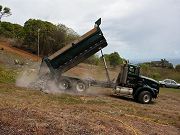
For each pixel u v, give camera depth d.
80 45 20.56
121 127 11.38
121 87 21.66
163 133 11.98
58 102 15.34
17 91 17.36
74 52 20.72
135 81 21.75
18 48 46.72
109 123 11.71
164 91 35.41
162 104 21.77
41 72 20.78
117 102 19.11
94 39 20.64
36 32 47.34
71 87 20.94
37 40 47.19
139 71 21.84
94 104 16.64
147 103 21.23
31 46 47.34
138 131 11.41
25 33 47.81
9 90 17.27
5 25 56.06
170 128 13.29
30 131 9.16
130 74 21.69
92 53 21.45
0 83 19.67
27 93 17.06
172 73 60.56
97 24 20.41
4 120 9.70
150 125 13.09
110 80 21.91
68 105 14.70
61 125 10.08
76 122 10.81
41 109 12.23
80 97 18.84
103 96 21.38
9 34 53.50
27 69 28.17
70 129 9.88
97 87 22.64
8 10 55.91
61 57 20.58
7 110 10.99
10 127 9.28
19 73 24.77
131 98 22.78
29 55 43.06
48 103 14.51
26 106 12.38
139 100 21.11
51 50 47.56
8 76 22.38
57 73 20.64
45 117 10.77
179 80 56.59
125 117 13.94
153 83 21.92
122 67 21.94
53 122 10.28
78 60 21.11
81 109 13.85
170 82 45.22
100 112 14.09
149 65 64.12
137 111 16.41
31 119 10.27
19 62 33.50
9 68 28.70
